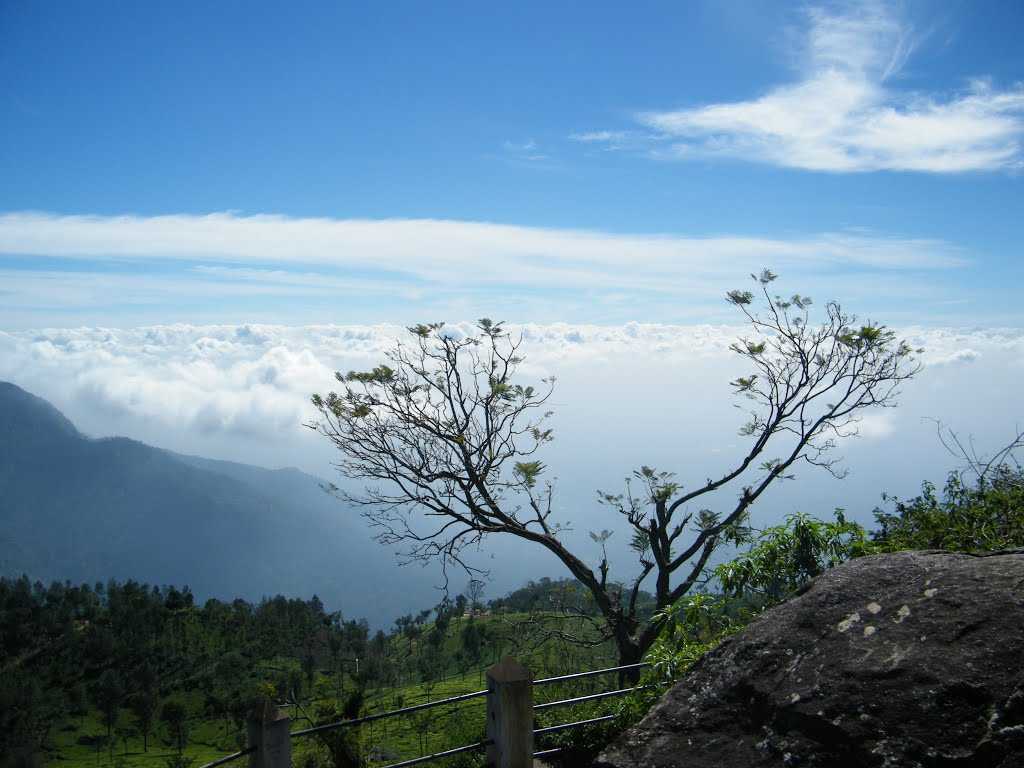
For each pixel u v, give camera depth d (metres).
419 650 65.12
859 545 8.59
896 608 3.59
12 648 87.00
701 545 14.15
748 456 14.86
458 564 14.13
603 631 15.12
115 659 84.62
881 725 3.13
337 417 14.62
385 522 14.33
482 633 31.83
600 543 14.70
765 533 9.19
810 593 3.97
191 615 98.44
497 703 6.49
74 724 73.62
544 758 8.23
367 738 7.06
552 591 17.80
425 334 14.59
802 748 3.27
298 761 6.58
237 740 61.44
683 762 3.57
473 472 14.13
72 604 103.56
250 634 89.19
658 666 8.01
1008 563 3.62
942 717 3.04
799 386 14.83
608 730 7.96
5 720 69.56
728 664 3.86
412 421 14.38
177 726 67.38
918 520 8.75
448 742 10.54
